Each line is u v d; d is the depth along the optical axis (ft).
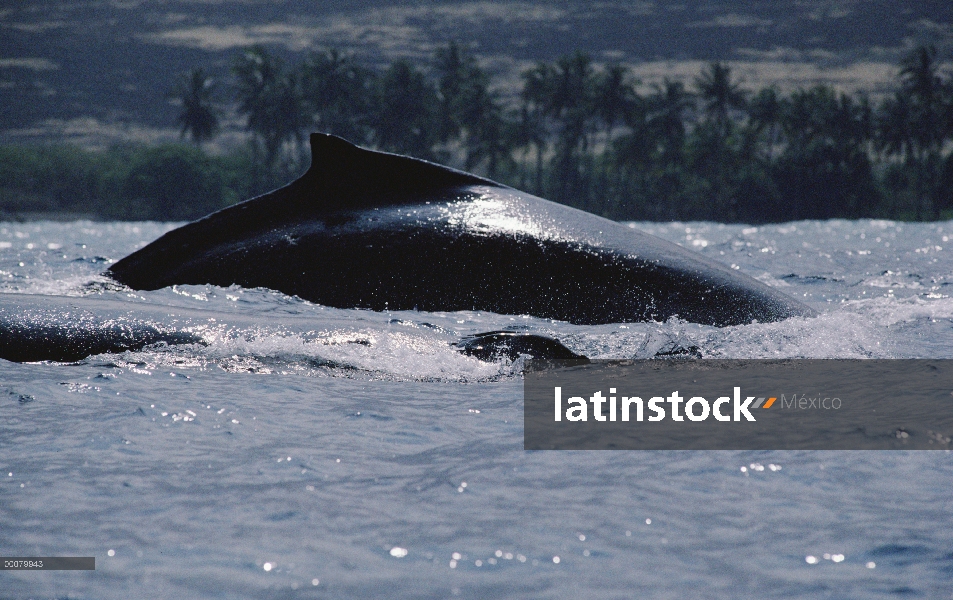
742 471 55.26
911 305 129.90
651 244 128.57
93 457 58.34
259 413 70.28
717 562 42.04
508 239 125.70
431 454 60.03
